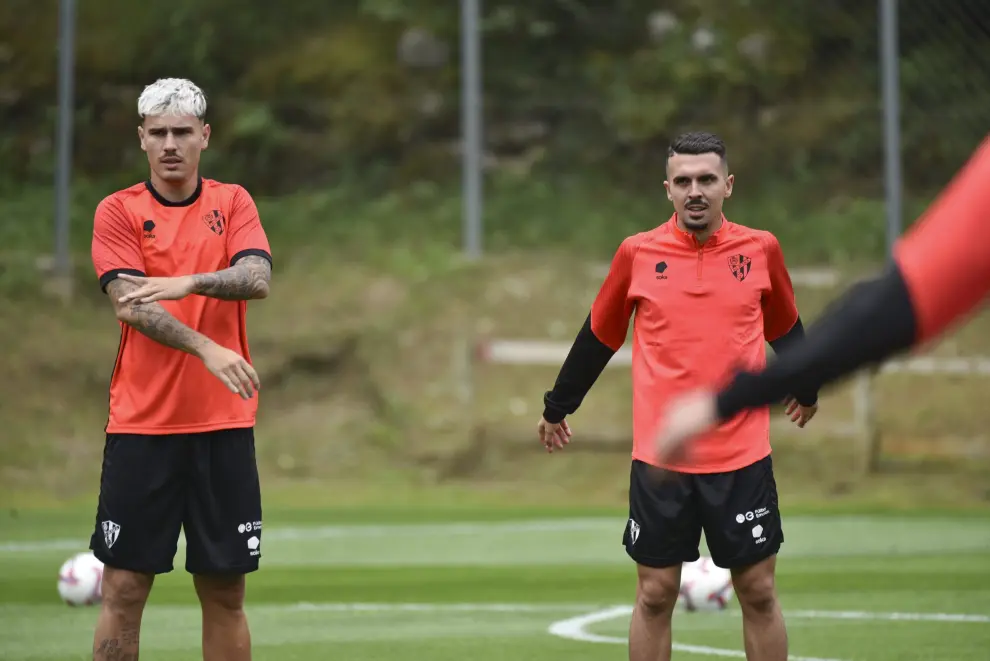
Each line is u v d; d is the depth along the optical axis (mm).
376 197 82250
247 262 16344
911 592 31484
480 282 71062
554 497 57094
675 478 16469
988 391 63469
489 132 86062
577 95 87000
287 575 35531
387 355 66562
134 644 16719
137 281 16172
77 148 83500
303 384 65812
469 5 70250
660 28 89750
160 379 16281
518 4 89438
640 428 17453
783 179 81750
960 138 80875
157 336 15523
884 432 61500
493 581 34344
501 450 60906
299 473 60188
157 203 16750
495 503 55156
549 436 19109
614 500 56438
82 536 43625
